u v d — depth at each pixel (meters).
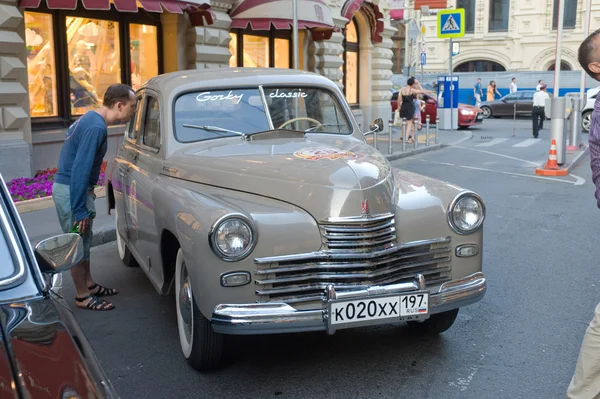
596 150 3.21
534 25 39.47
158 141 5.05
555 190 11.23
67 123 11.77
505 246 7.45
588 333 3.31
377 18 22.00
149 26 13.49
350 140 5.11
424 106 24.16
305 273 3.85
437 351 4.56
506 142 20.33
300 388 4.02
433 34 41.53
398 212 4.09
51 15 11.42
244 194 4.12
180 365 4.39
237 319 3.65
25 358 2.00
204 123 5.01
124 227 6.05
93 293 5.81
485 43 40.81
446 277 4.17
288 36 18.22
